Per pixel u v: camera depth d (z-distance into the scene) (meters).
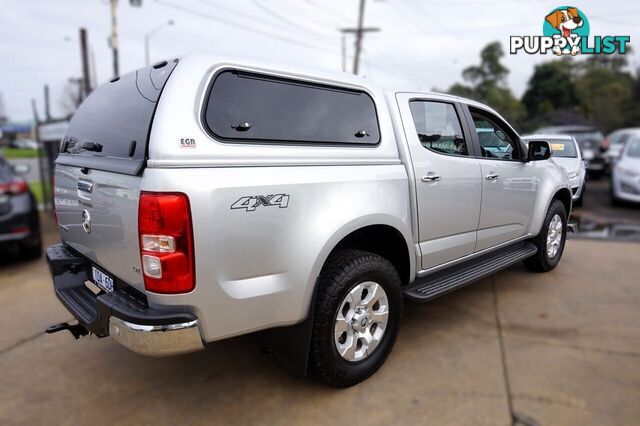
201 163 2.10
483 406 2.60
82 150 2.84
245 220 2.20
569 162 6.19
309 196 2.44
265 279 2.31
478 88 40.31
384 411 2.58
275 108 2.45
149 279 2.08
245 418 2.55
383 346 2.93
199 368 3.09
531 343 3.35
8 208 5.32
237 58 2.36
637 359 3.09
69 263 2.94
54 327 2.67
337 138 2.70
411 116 3.17
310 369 2.66
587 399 2.65
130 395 2.79
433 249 3.32
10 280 5.08
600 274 4.93
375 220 2.74
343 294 2.60
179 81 2.15
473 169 3.55
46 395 2.79
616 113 35.91
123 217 2.21
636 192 9.36
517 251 4.38
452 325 3.68
